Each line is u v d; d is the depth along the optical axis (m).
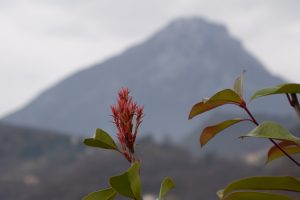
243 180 2.85
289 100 2.92
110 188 2.78
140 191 2.59
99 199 2.78
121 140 2.70
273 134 2.76
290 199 2.85
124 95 2.71
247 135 2.79
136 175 2.60
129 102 2.70
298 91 2.88
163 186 2.75
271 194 2.87
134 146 2.69
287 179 2.84
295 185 2.84
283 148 3.23
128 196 2.59
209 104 3.09
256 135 2.78
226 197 2.88
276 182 2.86
